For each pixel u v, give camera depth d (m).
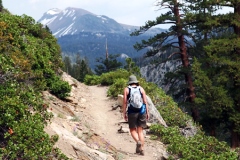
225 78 21.47
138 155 8.26
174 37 27.45
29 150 5.02
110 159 7.16
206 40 26.58
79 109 12.62
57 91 12.34
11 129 5.20
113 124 11.77
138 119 8.12
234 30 23.64
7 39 9.39
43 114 6.77
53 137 5.87
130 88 8.09
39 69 11.53
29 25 16.50
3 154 4.82
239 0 21.53
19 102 5.99
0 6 19.73
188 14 24.31
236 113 21.31
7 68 6.76
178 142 9.17
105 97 17.70
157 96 16.70
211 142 9.39
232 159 8.14
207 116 23.97
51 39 17.64
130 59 24.69
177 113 14.44
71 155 6.27
